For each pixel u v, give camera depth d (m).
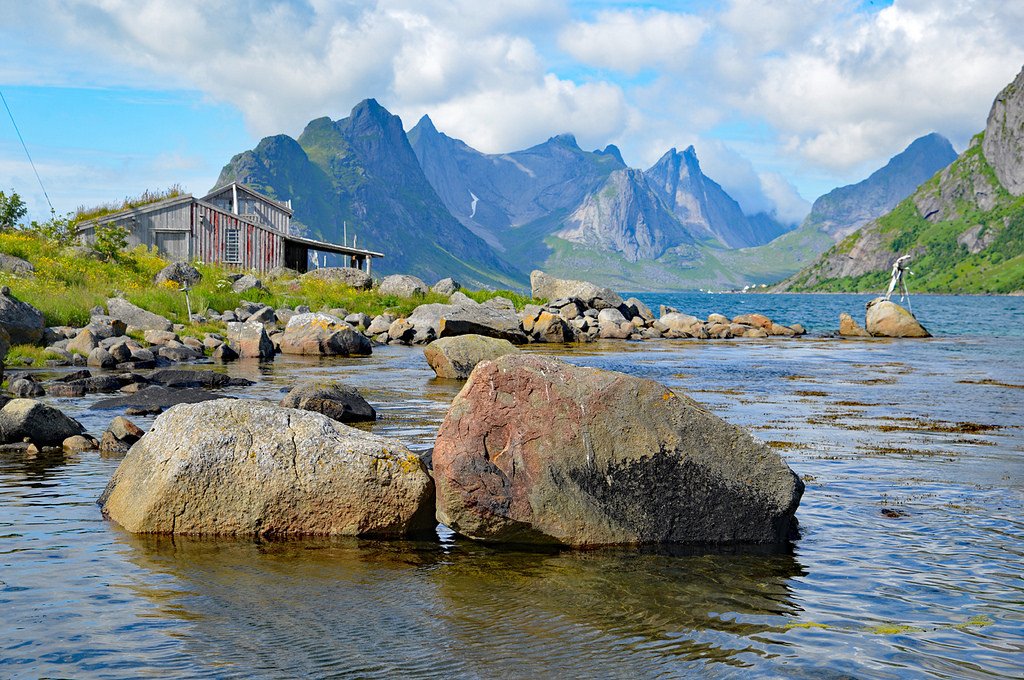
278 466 7.65
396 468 7.77
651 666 4.89
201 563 6.68
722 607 5.90
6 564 6.50
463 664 4.87
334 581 6.33
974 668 4.93
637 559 7.07
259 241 52.03
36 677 4.55
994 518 8.37
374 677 4.66
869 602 6.04
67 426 11.77
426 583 6.34
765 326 50.75
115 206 52.34
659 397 8.00
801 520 8.30
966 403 17.66
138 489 7.73
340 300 44.81
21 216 42.31
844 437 13.13
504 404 7.80
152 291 36.19
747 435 8.04
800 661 4.99
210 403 8.06
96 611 5.55
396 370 23.58
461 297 50.44
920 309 109.94
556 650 5.10
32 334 24.52
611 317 48.53
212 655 4.89
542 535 7.41
